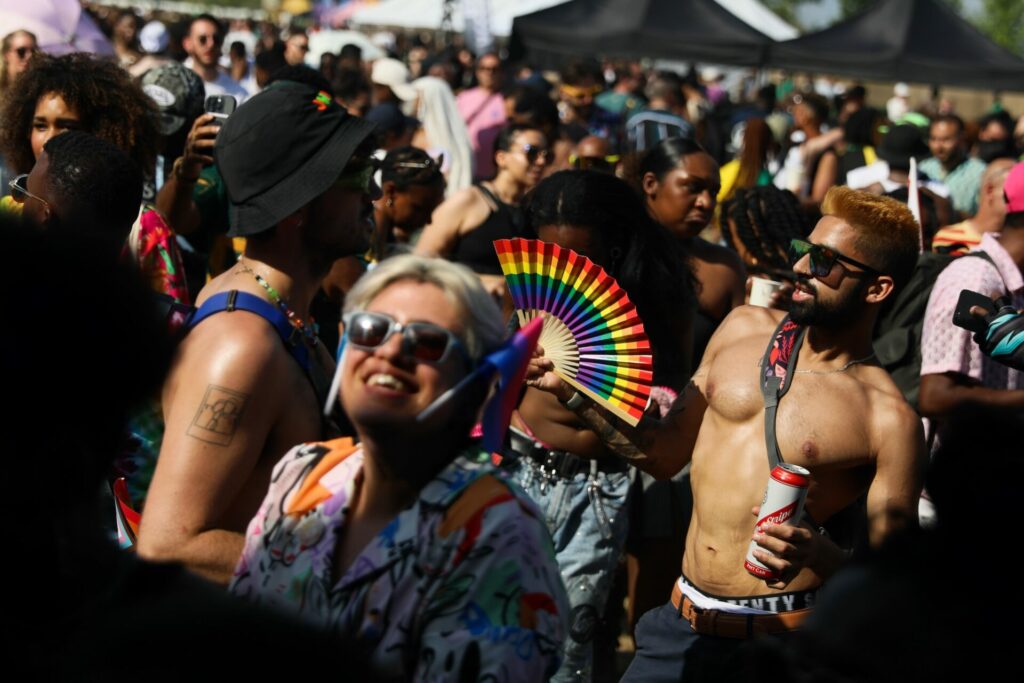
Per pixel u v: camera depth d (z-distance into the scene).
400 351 1.99
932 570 1.67
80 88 4.08
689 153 4.97
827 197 3.18
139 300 1.54
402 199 5.60
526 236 4.19
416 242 5.88
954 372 4.16
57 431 1.45
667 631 3.33
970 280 4.16
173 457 2.45
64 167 3.23
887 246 3.10
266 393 2.53
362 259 5.14
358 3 24.52
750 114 14.70
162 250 3.69
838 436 3.07
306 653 1.49
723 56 15.50
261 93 2.77
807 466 3.08
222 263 5.45
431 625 1.92
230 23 24.08
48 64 4.14
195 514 2.44
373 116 8.32
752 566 2.82
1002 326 3.47
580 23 15.62
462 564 1.92
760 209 5.34
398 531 1.99
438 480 2.02
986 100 23.98
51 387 1.42
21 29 6.79
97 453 1.52
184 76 5.55
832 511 3.13
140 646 1.44
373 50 15.73
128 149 4.19
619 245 3.99
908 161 7.74
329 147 2.71
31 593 1.46
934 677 1.60
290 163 2.68
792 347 3.21
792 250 3.19
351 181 2.74
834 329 3.16
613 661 4.58
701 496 3.26
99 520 1.58
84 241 1.53
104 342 1.47
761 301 4.40
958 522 1.67
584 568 3.84
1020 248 4.22
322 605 2.03
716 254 5.12
